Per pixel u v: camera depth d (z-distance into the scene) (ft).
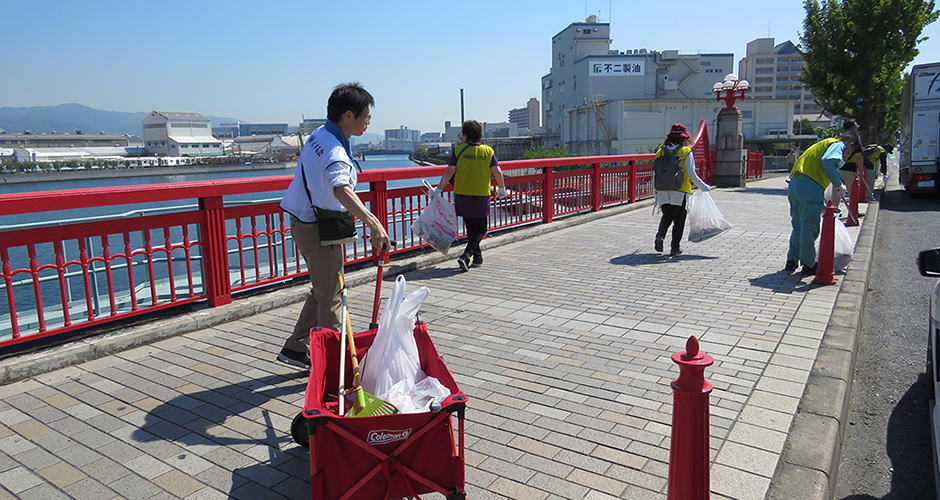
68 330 14.33
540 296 19.84
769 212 41.47
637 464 9.43
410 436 7.81
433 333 16.06
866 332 17.99
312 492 7.62
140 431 10.71
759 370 13.08
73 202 13.57
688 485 6.71
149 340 15.42
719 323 16.56
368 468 7.76
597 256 26.71
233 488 8.90
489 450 9.90
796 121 385.50
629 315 17.53
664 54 340.18
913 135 54.39
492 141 442.09
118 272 25.79
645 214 41.68
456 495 7.98
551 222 35.35
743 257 25.76
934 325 11.00
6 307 22.21
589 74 342.03
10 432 10.71
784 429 10.36
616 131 306.76
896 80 70.90
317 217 11.82
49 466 9.56
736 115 65.21
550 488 8.77
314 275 12.37
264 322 17.28
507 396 12.03
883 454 10.94
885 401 13.15
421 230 23.72
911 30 66.33
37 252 29.19
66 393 12.37
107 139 530.27
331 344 10.38
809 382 12.42
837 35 69.36
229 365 13.92
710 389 6.64
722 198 52.34
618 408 11.44
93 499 8.64
